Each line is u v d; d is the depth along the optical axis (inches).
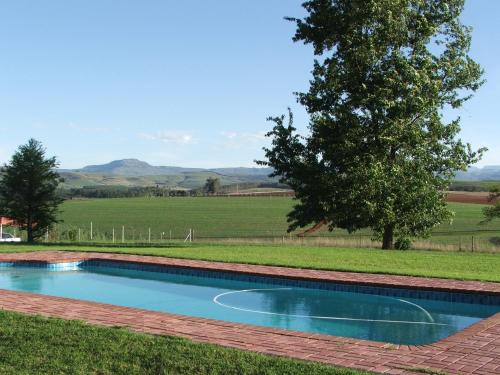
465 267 702.5
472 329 349.4
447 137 1064.8
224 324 358.0
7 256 854.5
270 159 1105.4
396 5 1011.3
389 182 988.6
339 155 1027.9
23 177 1407.5
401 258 807.1
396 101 1005.2
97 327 333.7
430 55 1056.2
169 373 249.9
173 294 624.7
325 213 1074.1
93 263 823.7
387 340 421.1
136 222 2539.4
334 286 590.2
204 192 6437.0
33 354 277.3
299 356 280.1
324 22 1052.5
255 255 846.5
